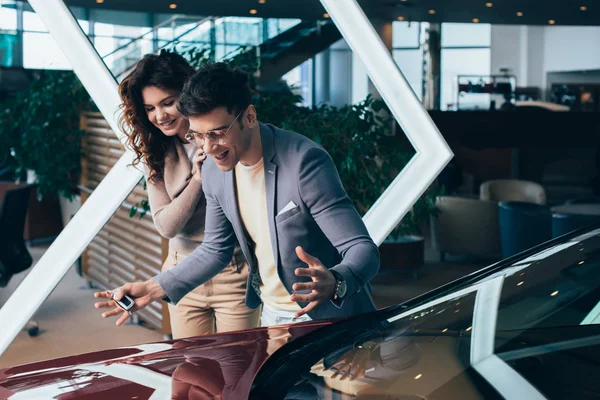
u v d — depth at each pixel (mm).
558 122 10234
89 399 1121
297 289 1397
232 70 1564
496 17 11320
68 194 5727
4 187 6465
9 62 6770
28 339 3941
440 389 1079
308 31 8133
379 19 11055
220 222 1849
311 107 4395
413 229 5086
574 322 1239
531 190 6035
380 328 1355
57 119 5527
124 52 5609
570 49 14031
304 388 1131
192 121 1560
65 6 2125
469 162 10141
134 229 4195
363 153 4234
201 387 1147
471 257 6016
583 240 1495
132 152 2139
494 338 1216
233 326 2145
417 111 2312
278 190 1666
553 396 1035
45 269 2170
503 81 12320
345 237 1610
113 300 1700
